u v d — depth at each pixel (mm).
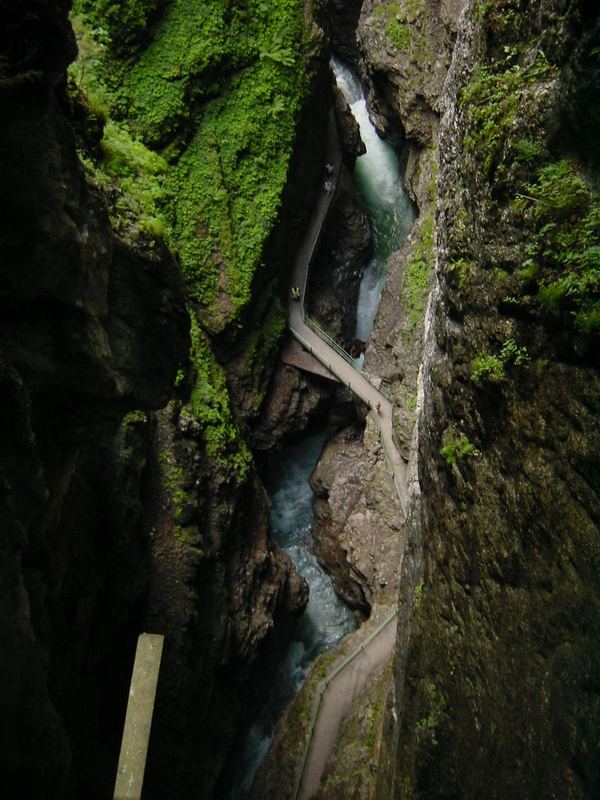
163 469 15828
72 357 8195
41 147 6988
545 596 6434
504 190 7027
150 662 5457
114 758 11555
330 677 16672
